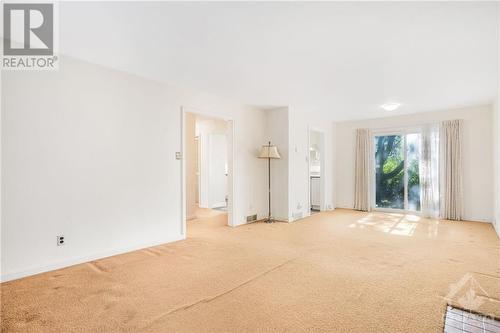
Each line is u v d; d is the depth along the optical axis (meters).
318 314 1.97
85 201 3.12
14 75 2.66
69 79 3.01
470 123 5.47
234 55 3.00
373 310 2.03
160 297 2.24
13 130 2.63
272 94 4.59
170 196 4.00
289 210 5.49
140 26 2.39
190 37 2.59
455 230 4.66
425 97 4.76
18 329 1.81
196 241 4.02
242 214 5.27
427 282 2.52
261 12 2.16
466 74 3.60
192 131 6.02
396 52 2.92
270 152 5.21
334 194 7.27
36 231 2.76
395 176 6.50
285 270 2.84
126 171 3.50
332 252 3.46
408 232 4.55
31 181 2.73
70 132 3.01
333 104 5.29
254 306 2.09
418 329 1.79
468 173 5.50
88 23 2.34
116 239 3.38
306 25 2.36
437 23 2.32
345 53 2.95
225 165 8.12
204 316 1.95
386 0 2.00
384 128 6.55
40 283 2.53
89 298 2.23
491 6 2.07
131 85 3.57
